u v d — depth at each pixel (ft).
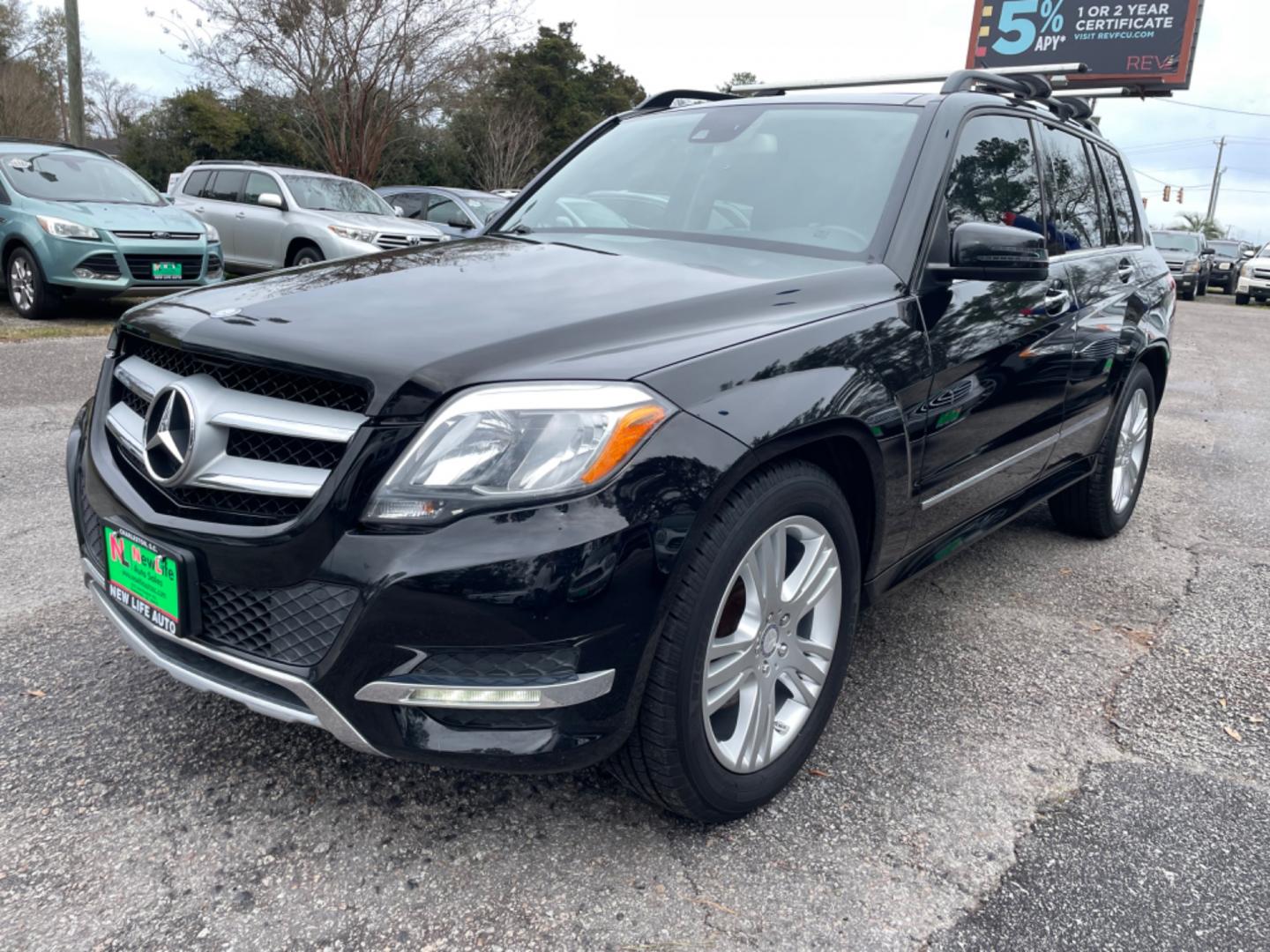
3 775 7.66
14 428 18.26
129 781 7.67
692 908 6.60
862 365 7.77
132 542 7.02
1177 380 34.65
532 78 125.49
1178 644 11.36
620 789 7.91
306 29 63.05
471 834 7.25
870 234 9.15
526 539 5.93
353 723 6.24
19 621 10.36
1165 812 7.95
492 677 6.06
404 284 7.88
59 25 112.78
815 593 7.72
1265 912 6.81
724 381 6.71
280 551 6.27
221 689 6.75
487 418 6.07
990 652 10.94
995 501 10.97
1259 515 17.02
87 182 33.91
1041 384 10.99
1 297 37.40
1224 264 108.27
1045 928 6.57
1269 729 9.43
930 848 7.36
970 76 10.82
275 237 40.57
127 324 7.94
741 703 7.33
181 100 91.45
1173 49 85.97
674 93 12.72
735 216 9.87
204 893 6.53
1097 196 13.84
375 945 6.16
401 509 6.04
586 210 10.76
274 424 6.45
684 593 6.45
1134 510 16.88
